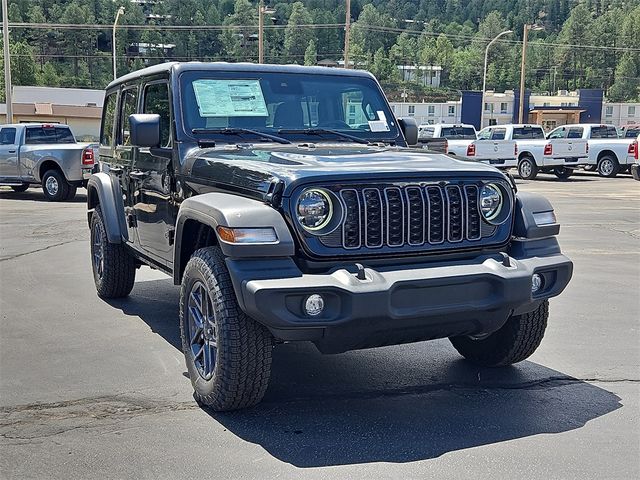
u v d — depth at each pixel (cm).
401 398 513
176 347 625
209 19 14188
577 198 1955
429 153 543
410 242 467
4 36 2923
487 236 492
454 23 17388
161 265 617
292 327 426
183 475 399
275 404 500
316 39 12756
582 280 911
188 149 566
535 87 14988
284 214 446
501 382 546
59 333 665
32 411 487
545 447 434
